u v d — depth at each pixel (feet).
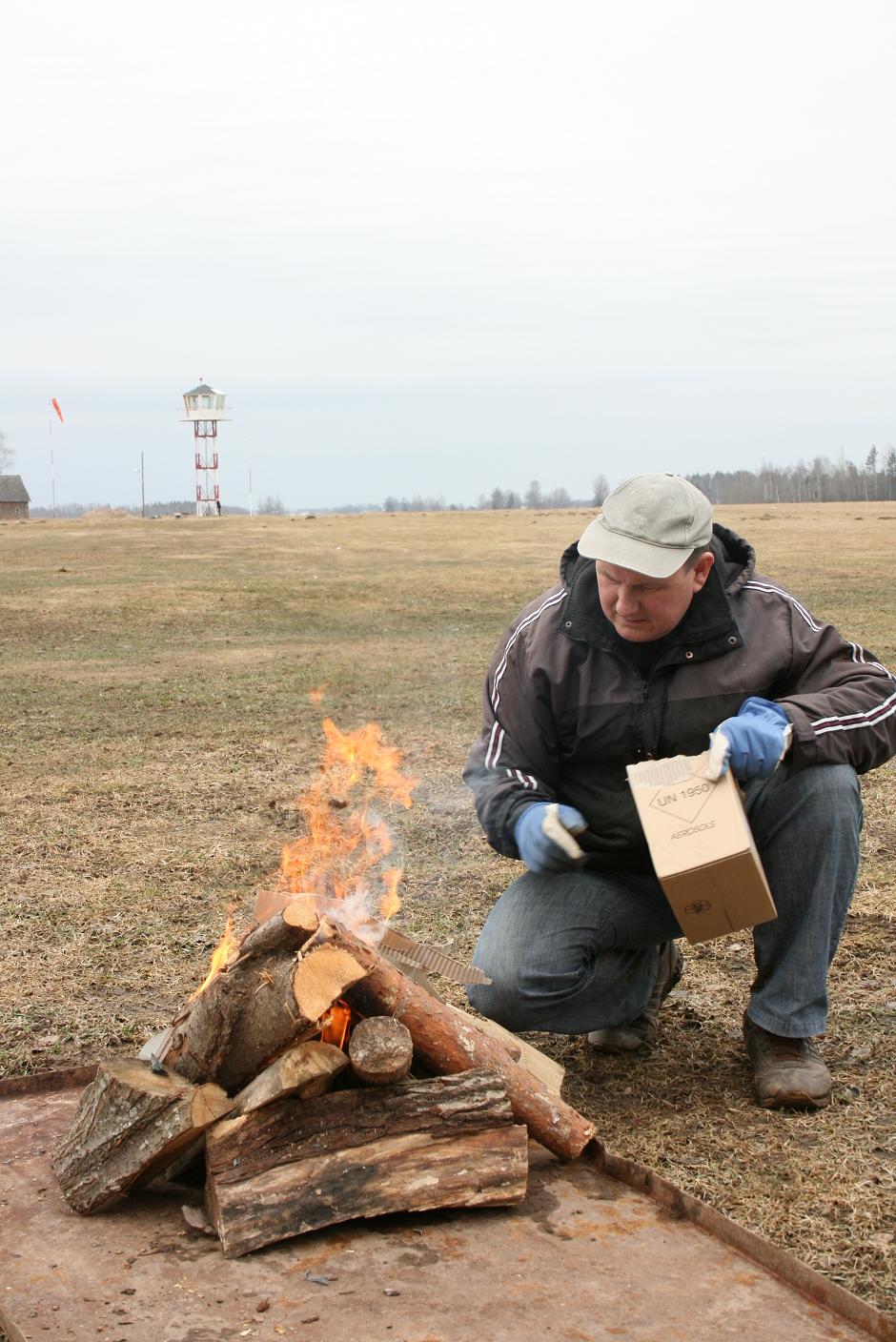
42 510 423.23
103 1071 8.48
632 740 10.40
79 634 52.19
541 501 441.68
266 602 63.41
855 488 363.56
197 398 240.53
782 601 10.61
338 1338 7.00
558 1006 10.64
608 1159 8.95
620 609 9.81
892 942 14.74
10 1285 7.50
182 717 32.17
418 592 68.03
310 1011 7.89
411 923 15.56
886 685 10.27
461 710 32.65
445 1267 7.72
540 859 9.75
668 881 9.09
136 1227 8.18
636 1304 7.37
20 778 24.62
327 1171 8.05
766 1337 7.09
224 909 16.37
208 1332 7.06
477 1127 8.34
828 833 10.14
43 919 15.94
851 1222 8.64
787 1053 10.61
